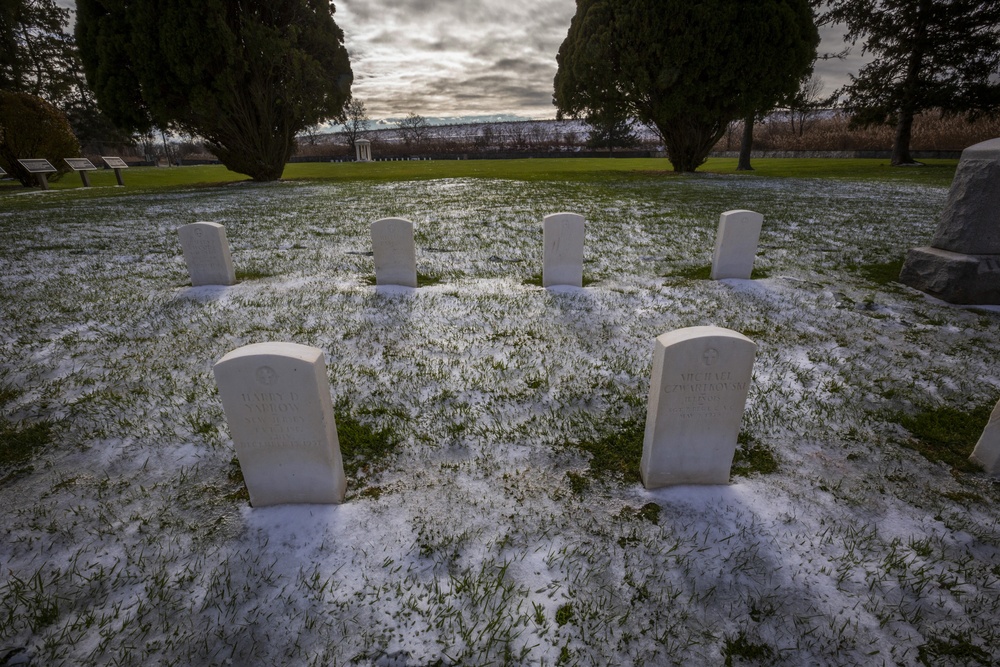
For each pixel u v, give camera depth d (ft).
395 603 8.62
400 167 137.90
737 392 10.37
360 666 7.65
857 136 170.40
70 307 22.54
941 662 7.67
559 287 25.03
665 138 92.68
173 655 7.80
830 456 12.39
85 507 10.83
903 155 109.40
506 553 9.61
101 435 13.21
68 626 8.22
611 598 8.69
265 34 73.41
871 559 9.44
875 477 11.66
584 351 18.11
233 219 47.26
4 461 12.34
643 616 8.38
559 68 89.86
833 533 10.02
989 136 143.54
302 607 8.54
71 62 140.77
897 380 15.85
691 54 72.79
